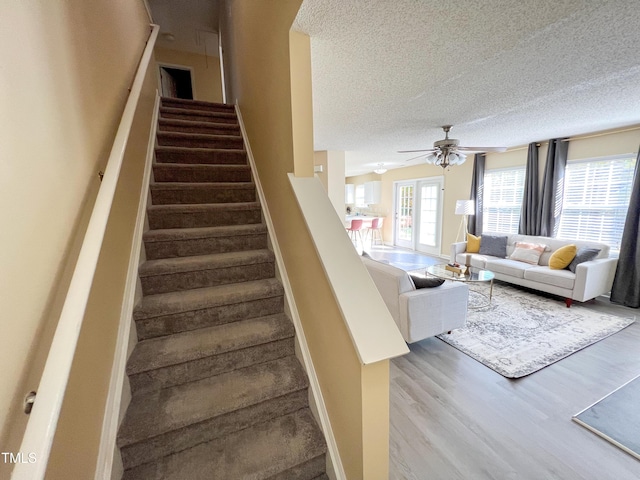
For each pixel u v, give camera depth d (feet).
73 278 2.34
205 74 18.79
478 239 16.42
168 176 7.80
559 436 5.52
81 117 3.65
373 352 3.08
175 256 6.20
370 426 3.32
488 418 5.99
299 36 4.69
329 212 4.60
